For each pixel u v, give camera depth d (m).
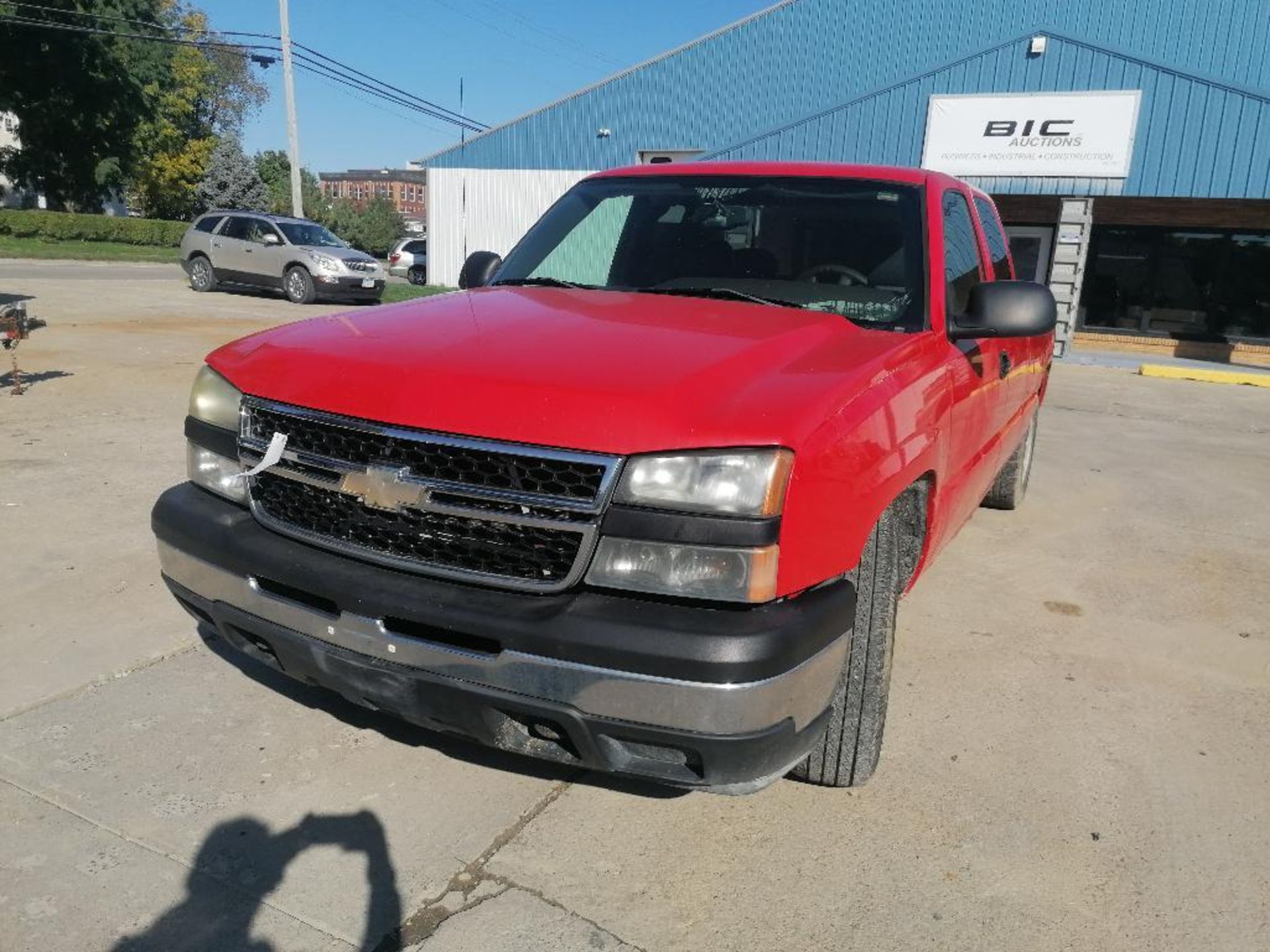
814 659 2.23
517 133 24.19
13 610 3.84
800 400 2.30
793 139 18.25
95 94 43.44
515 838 2.62
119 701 3.22
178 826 2.60
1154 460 8.12
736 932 2.31
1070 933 2.36
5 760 2.86
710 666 2.07
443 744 3.06
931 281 3.29
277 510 2.61
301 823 2.64
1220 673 3.86
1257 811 2.90
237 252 18.97
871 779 2.97
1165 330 18.00
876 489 2.45
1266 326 17.33
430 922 2.30
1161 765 3.13
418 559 2.34
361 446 2.40
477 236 25.39
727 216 3.71
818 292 3.38
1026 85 16.45
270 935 2.24
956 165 17.00
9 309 7.91
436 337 2.67
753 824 2.73
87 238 39.94
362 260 18.78
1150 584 4.89
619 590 2.17
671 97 21.83
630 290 3.47
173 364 9.75
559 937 2.27
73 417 7.14
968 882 2.52
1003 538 5.57
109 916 2.27
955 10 18.06
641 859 2.56
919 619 4.28
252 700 3.27
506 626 2.18
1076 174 16.22
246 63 71.50
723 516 2.13
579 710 2.16
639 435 2.16
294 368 2.61
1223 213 17.22
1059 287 16.59
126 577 4.21
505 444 2.21
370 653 2.35
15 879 2.37
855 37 19.30
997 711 3.45
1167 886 2.54
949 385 3.12
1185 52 15.94
